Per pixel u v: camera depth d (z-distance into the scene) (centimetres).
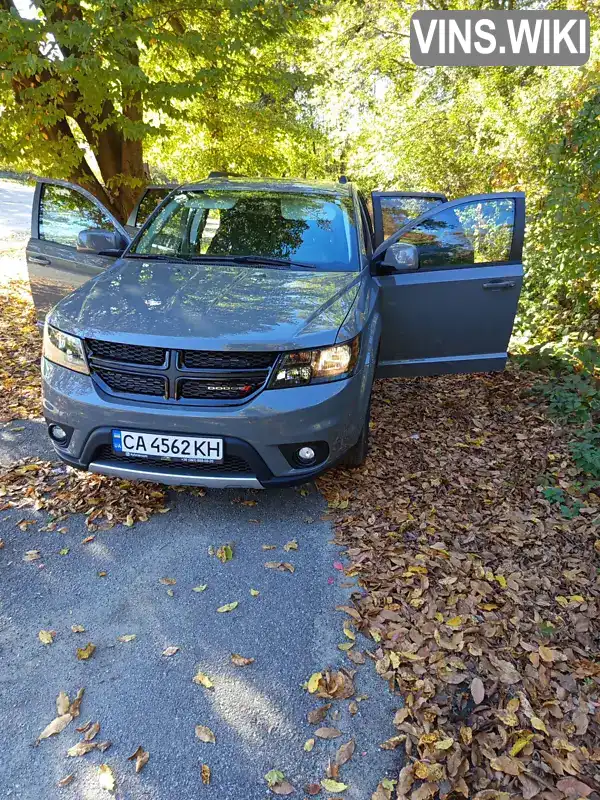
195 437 276
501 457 394
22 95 547
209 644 237
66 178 636
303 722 205
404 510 330
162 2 565
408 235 398
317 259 366
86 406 283
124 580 270
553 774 189
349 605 260
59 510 319
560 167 565
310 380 279
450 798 181
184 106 741
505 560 292
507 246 393
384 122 1044
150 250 383
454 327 404
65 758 190
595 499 342
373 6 1402
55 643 234
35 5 495
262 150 834
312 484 352
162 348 273
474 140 886
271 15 581
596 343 549
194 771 188
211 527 311
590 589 273
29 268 464
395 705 213
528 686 220
